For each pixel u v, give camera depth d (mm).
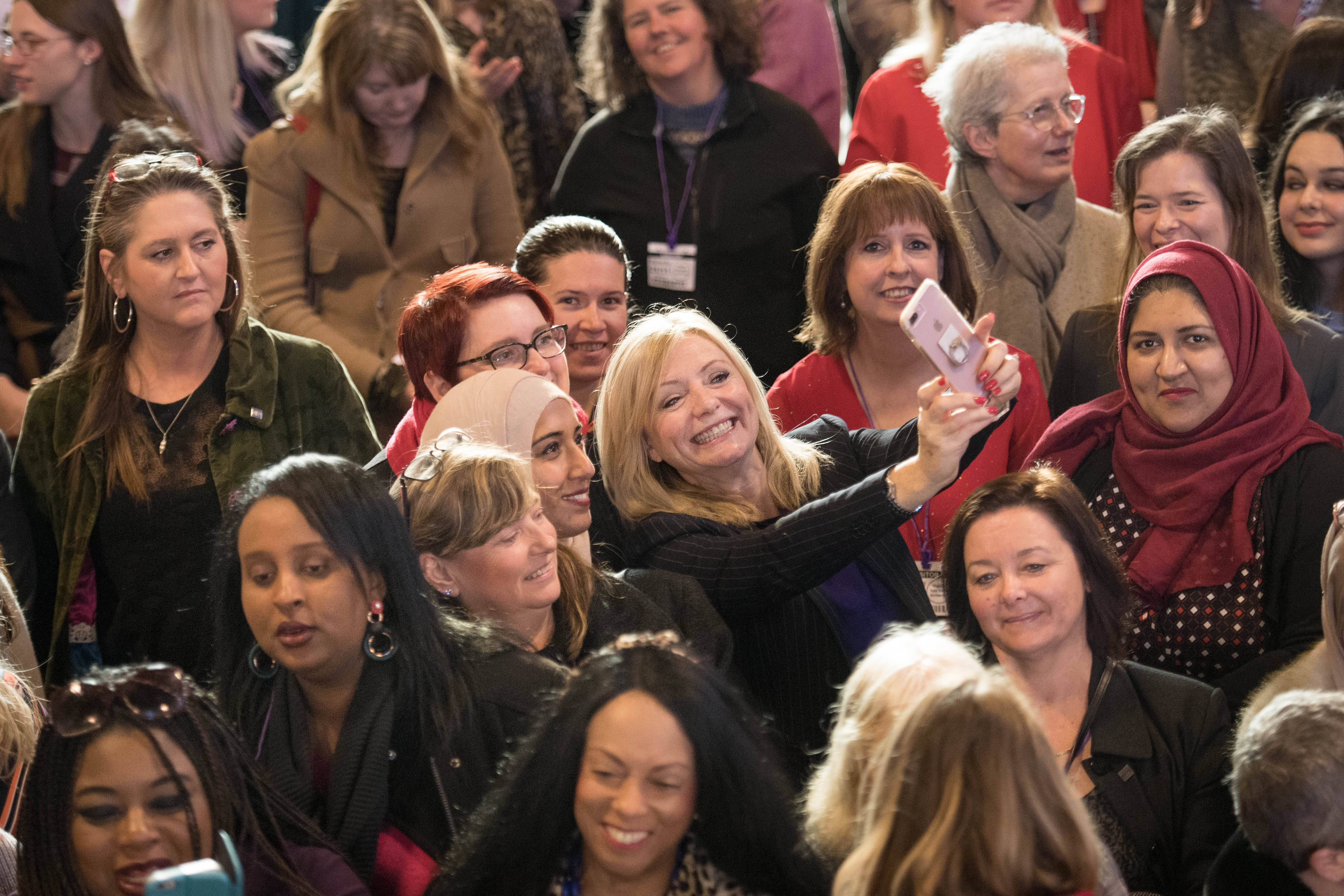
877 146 16406
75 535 11477
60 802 7047
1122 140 16562
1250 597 10250
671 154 16203
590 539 11023
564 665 8961
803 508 9805
